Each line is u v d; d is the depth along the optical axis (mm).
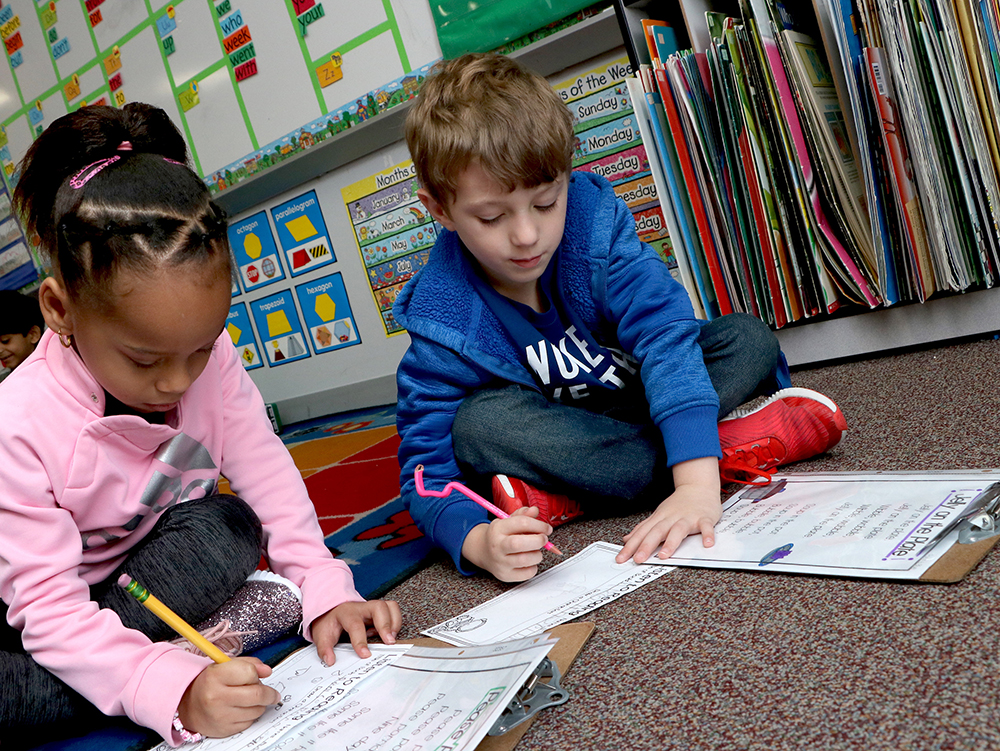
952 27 1199
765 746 441
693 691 516
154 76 2670
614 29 1594
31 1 2914
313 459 1923
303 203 2436
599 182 992
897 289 1336
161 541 744
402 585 894
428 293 965
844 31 1267
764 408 917
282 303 2621
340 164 2285
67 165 666
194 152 2650
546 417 893
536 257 816
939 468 772
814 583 607
